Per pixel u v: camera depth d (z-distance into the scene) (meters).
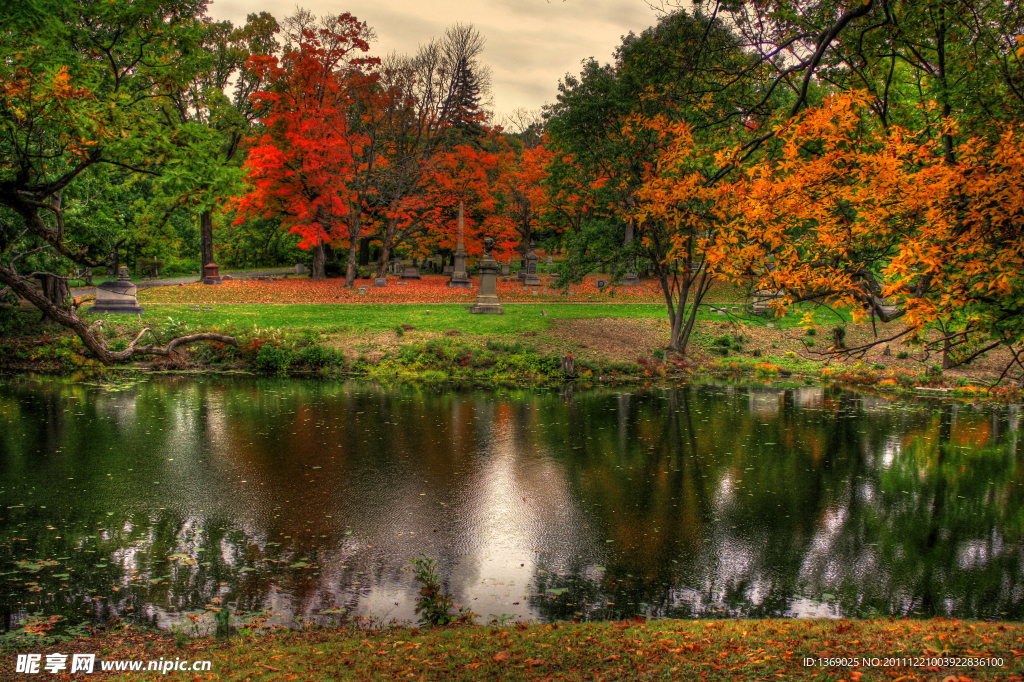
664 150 16.38
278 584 9.61
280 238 68.50
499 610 8.91
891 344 34.28
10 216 26.66
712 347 34.19
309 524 11.99
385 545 11.12
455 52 51.06
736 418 21.80
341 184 43.50
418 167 49.91
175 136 9.15
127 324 31.02
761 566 10.52
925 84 10.66
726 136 12.54
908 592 9.65
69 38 8.64
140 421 19.72
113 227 32.56
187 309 34.78
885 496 13.98
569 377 29.19
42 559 10.31
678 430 19.97
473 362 29.97
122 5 8.87
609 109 26.97
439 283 52.56
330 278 53.22
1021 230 6.55
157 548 10.83
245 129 42.09
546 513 12.79
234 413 21.05
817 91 15.56
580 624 8.05
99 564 10.19
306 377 28.30
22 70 7.59
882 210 6.98
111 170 9.45
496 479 14.86
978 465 16.38
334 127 44.28
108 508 12.62
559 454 17.06
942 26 8.64
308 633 7.97
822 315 39.22
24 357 28.27
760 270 8.12
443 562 10.50
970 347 8.29
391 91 48.19
